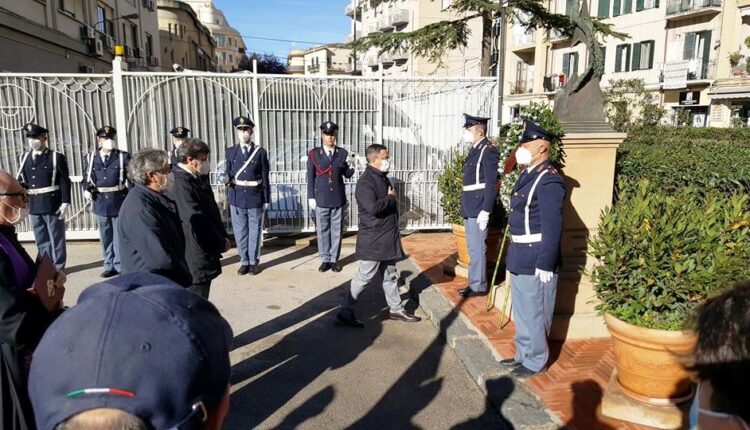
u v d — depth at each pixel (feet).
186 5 145.48
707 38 89.97
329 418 11.66
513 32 125.39
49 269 8.27
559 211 11.76
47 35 47.67
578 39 15.52
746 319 3.59
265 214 27.76
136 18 80.18
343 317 16.79
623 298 10.64
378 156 15.99
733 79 84.74
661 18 95.66
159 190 11.33
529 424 10.73
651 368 10.40
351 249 26.86
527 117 14.99
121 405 3.14
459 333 15.47
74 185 26.50
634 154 21.65
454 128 28.76
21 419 7.64
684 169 18.70
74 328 3.41
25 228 26.68
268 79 26.71
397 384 13.19
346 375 13.66
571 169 14.87
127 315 3.44
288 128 27.32
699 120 92.02
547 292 12.32
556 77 109.60
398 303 17.44
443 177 22.02
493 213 19.80
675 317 10.20
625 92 83.87
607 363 13.29
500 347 14.46
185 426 3.31
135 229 10.51
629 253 10.47
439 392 12.78
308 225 28.32
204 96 26.43
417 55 58.18
